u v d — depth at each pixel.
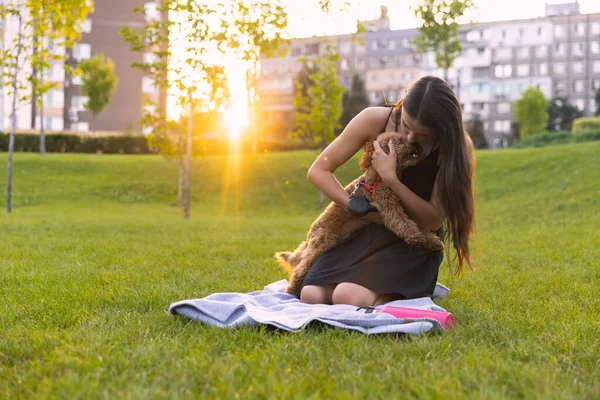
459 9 26.92
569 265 6.88
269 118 77.25
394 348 2.97
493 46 72.94
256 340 3.16
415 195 3.86
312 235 4.17
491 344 3.11
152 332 3.36
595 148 23.28
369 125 4.07
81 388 2.35
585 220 13.80
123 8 55.06
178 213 20.69
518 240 10.23
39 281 5.23
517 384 2.42
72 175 26.23
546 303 4.48
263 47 15.24
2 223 12.95
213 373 2.54
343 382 2.45
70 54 54.06
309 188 24.67
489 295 4.93
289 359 2.79
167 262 6.90
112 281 5.21
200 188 25.05
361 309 3.60
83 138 38.19
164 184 25.28
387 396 2.31
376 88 74.38
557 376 2.53
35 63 14.56
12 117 17.02
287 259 4.38
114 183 25.12
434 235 3.93
